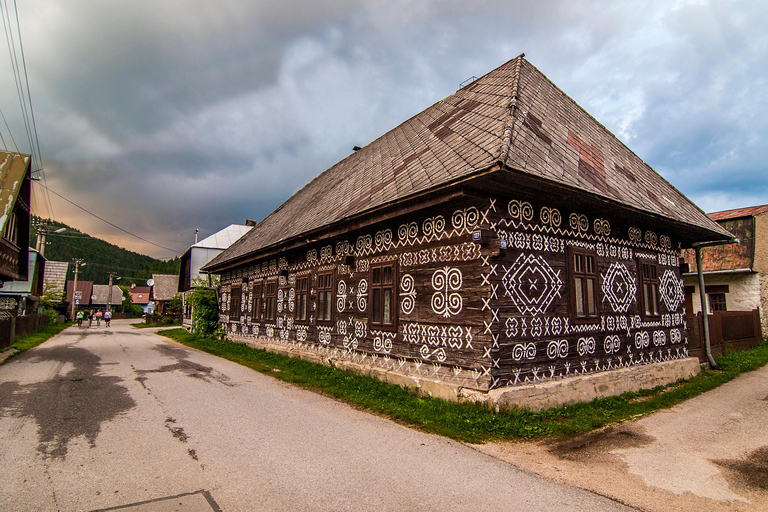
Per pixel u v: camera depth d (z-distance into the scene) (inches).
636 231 376.8
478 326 262.8
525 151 263.9
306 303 490.6
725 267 674.2
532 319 278.4
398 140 494.6
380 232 365.7
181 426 236.5
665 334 393.7
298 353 484.7
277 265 583.8
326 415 264.5
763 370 447.5
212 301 866.1
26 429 228.4
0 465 178.1
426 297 307.6
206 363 490.0
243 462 185.3
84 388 338.6
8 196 546.6
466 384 268.2
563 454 204.5
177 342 800.9
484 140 289.6
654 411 288.5
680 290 425.4
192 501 147.5
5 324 617.3
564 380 287.0
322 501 149.8
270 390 337.4
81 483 161.3
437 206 295.7
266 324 604.4
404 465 185.8
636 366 350.3
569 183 263.6
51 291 1675.7
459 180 246.2
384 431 233.3
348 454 197.6
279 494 154.8
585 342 311.6
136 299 3784.5
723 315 559.8
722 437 234.7
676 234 424.5
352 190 451.2
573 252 310.8
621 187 345.4
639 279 370.9
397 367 331.9
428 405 269.0
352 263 401.1
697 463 195.5
